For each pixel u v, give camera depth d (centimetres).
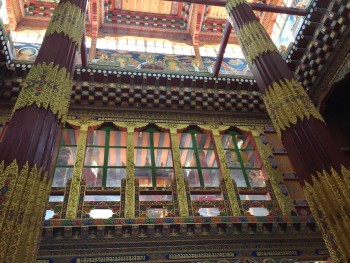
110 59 1705
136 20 1964
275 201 1234
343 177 789
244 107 1565
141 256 1029
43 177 725
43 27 1789
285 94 1001
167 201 1172
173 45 1914
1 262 593
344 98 1520
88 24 1842
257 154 1427
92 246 1027
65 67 960
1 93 1362
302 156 873
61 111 869
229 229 1117
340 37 1370
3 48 1329
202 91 1525
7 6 1694
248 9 1344
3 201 654
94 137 1512
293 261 1085
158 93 1494
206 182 1520
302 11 1414
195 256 1054
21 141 739
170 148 1388
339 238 739
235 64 1825
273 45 1159
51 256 995
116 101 1472
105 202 1138
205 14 1930
